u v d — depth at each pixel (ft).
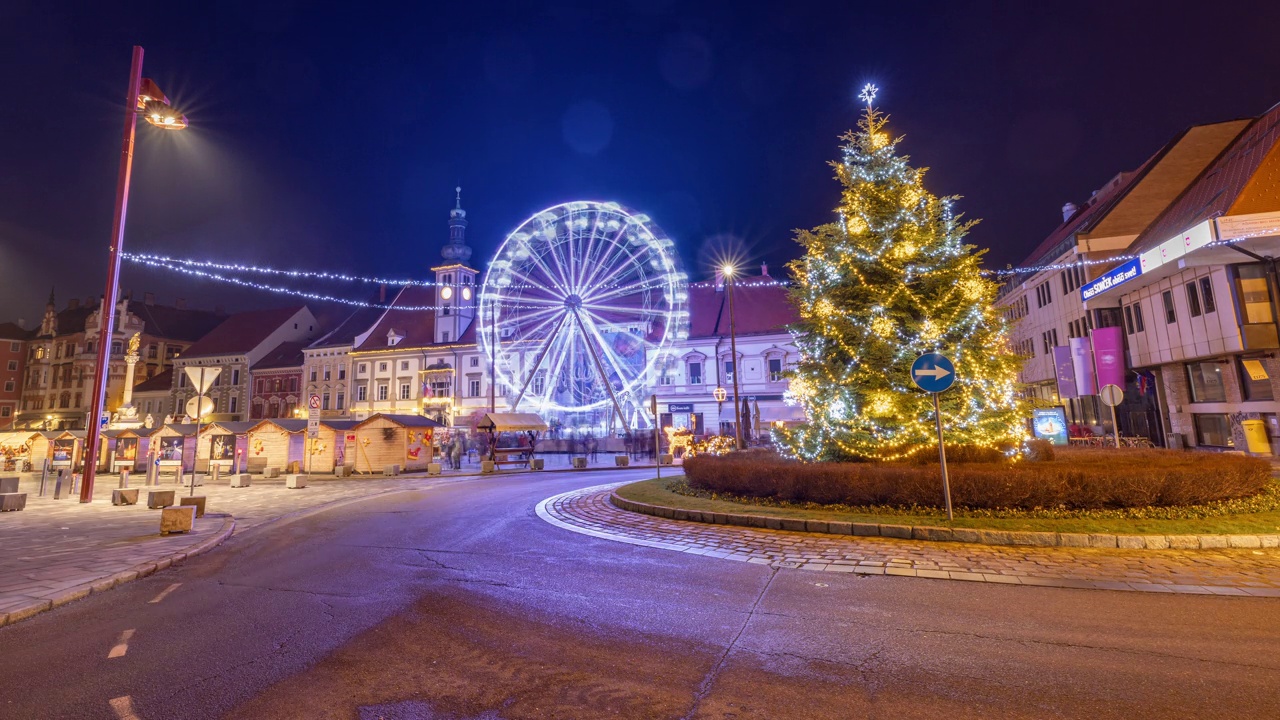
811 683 13.57
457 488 64.13
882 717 11.93
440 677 14.30
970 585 21.11
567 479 73.00
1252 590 19.77
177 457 105.91
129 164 53.42
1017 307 141.79
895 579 22.07
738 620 18.06
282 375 231.91
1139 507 30.27
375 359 219.20
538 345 185.68
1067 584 20.85
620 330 175.32
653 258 140.77
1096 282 92.12
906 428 41.57
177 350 269.23
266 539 34.81
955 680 13.57
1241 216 62.18
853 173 46.60
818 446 45.65
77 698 13.41
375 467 92.27
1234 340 68.39
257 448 100.68
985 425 41.34
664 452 122.01
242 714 12.51
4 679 14.55
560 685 13.73
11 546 31.58
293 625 18.45
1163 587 20.29
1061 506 30.60
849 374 43.93
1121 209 100.22
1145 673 13.76
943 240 44.19
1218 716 11.72
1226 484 30.99
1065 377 100.53
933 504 32.09
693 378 176.14
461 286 222.07
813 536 29.84
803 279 49.83
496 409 197.26
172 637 17.54
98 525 39.63
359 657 15.69
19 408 271.69
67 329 266.57
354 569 26.08
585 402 165.78
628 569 24.73
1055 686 13.17
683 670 14.44
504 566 25.93
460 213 228.22
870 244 44.70
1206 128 96.22
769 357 170.71
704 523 34.58
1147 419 91.66
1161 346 82.69
